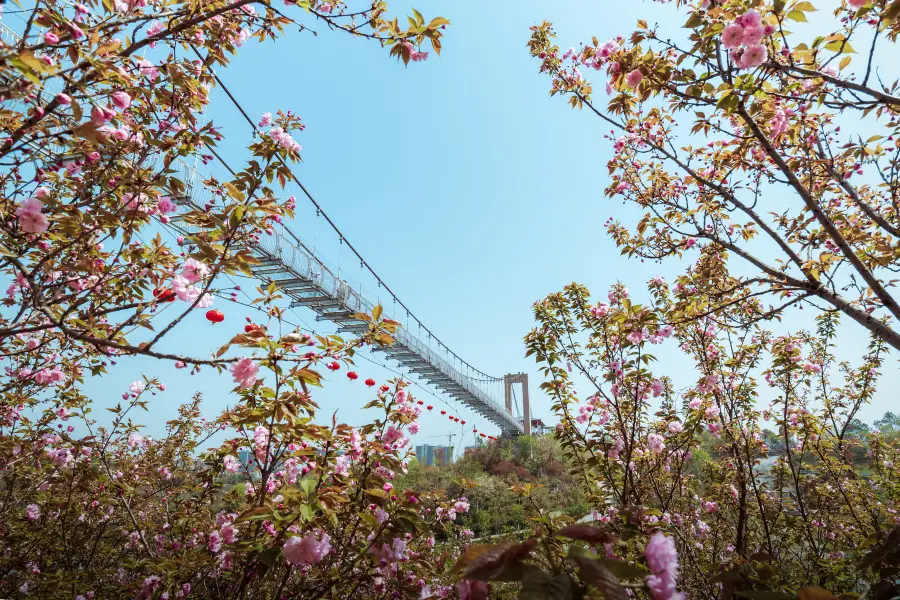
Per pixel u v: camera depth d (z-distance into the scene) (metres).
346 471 2.64
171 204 2.37
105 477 3.20
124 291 2.52
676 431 4.02
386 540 2.15
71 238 2.32
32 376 3.04
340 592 2.49
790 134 3.12
